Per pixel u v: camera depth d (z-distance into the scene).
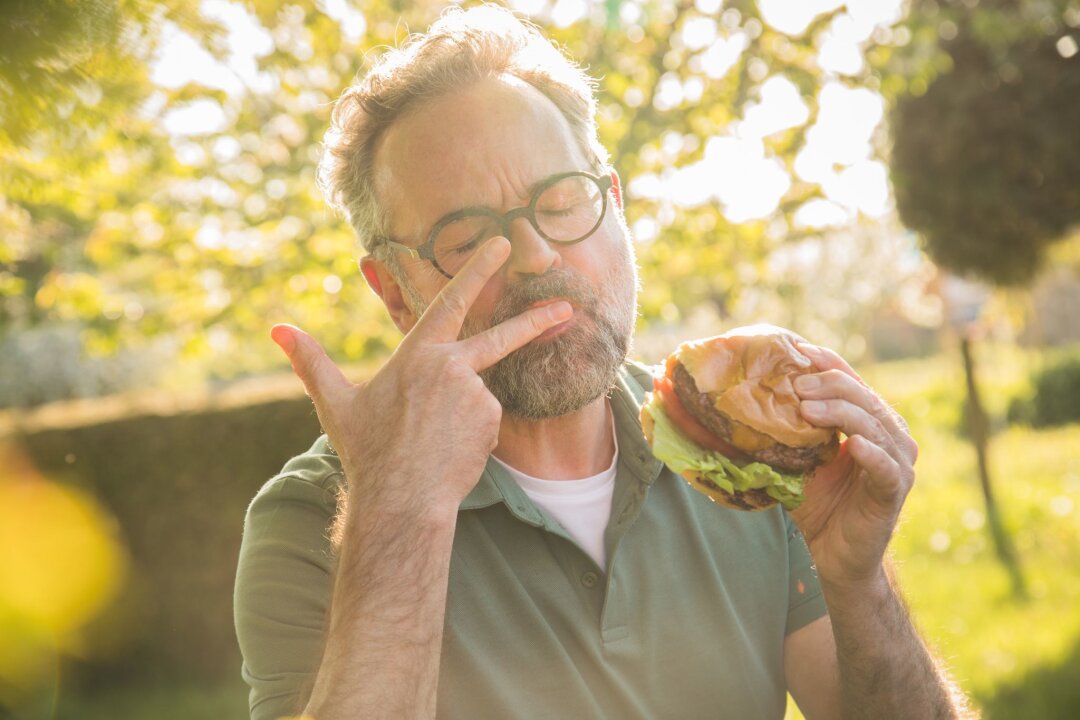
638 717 1.91
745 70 6.51
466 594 1.90
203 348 7.47
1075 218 7.50
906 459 1.81
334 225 6.61
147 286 7.41
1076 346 21.33
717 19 6.46
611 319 1.98
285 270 6.84
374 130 2.12
